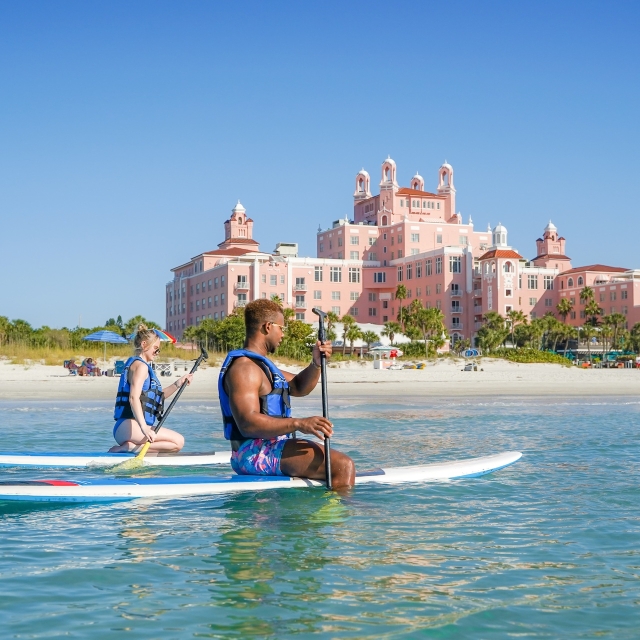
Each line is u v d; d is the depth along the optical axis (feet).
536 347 327.06
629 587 13.44
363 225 387.96
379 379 150.51
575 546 16.31
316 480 22.79
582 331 343.26
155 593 13.05
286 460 22.72
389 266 376.07
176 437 30.96
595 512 19.98
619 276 368.68
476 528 17.98
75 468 28.86
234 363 21.26
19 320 204.85
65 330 186.39
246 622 11.65
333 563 14.87
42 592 13.12
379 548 16.05
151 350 30.19
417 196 394.93
